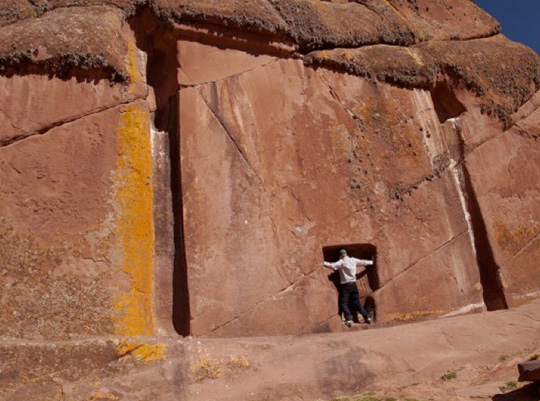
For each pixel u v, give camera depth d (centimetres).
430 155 947
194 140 793
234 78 846
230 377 661
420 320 848
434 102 1022
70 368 617
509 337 773
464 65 1016
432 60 1002
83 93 739
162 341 664
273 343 704
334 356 699
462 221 931
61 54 729
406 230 883
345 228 846
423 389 674
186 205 760
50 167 704
